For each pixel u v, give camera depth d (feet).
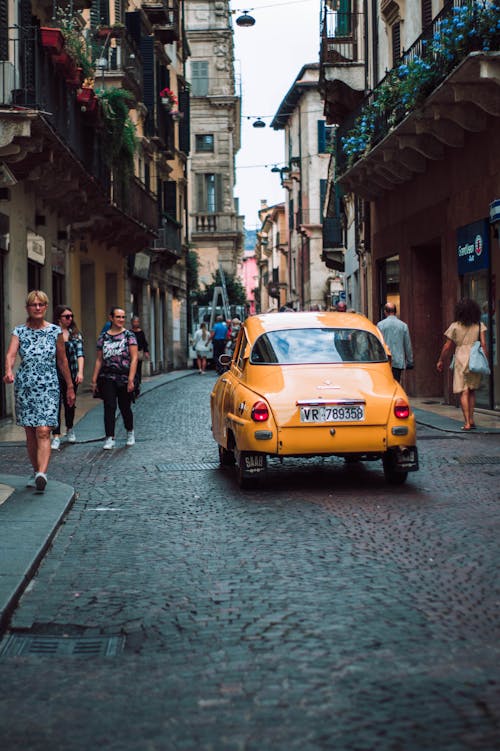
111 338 45.21
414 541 23.56
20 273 61.77
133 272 115.14
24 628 17.29
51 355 31.22
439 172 66.39
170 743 12.07
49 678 14.79
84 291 94.12
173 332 151.64
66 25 71.82
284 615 17.54
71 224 79.97
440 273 74.54
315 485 32.76
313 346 33.73
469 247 60.34
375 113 71.72
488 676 14.11
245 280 515.09
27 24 57.41
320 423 30.89
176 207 140.87
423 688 13.65
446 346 48.34
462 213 61.57
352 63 89.20
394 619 17.13
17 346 31.30
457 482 32.55
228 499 30.48
